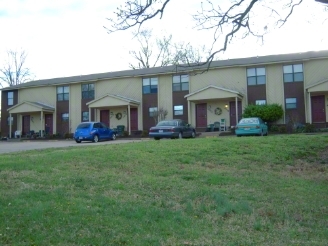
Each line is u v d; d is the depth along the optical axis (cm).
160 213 564
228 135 2464
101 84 3369
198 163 973
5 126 3788
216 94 2761
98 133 2373
